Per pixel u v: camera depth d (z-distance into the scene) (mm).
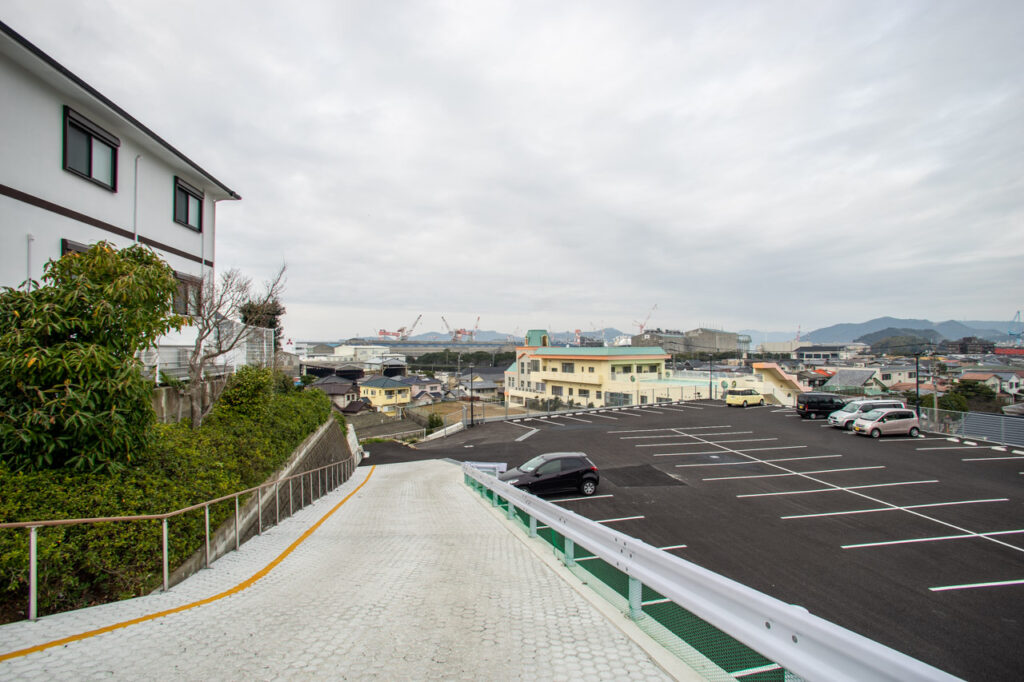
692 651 3633
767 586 8805
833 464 19812
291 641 3975
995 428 23719
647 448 24359
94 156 11078
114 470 6293
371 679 3309
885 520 12805
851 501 14672
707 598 3561
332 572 6203
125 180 12000
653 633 4027
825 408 32094
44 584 4824
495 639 3984
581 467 15781
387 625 4309
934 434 26062
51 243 9898
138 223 12438
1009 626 7270
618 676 3342
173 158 13281
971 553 10414
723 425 30594
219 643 3945
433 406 61188
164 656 3703
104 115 11008
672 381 51312
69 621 4488
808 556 10320
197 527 6668
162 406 10719
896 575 9258
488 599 5031
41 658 3666
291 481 11406
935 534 11680
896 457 20906
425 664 3533
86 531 5352
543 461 15695
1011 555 10297
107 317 6555
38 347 5918
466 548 7535
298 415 16281
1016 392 53750
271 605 4922
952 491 15641
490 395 82438
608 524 12805
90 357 6141
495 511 11125
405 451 31250
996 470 18469
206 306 12375
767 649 2902
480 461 24078
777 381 50031
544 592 5273
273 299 16891
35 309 6207
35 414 5734
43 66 9273
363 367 97812
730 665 4023
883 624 7336
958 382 51031
